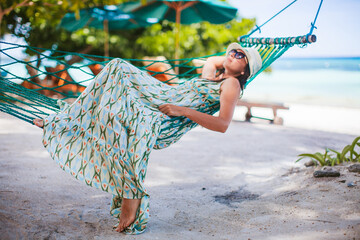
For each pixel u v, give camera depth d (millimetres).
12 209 2900
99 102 2619
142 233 2645
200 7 9102
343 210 2781
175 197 3467
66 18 10336
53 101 3146
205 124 2645
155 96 2803
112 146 2479
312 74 29797
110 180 2521
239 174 4203
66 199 3270
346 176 3396
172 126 2775
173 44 12695
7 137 5559
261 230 2664
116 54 13602
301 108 10844
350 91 18344
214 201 3367
